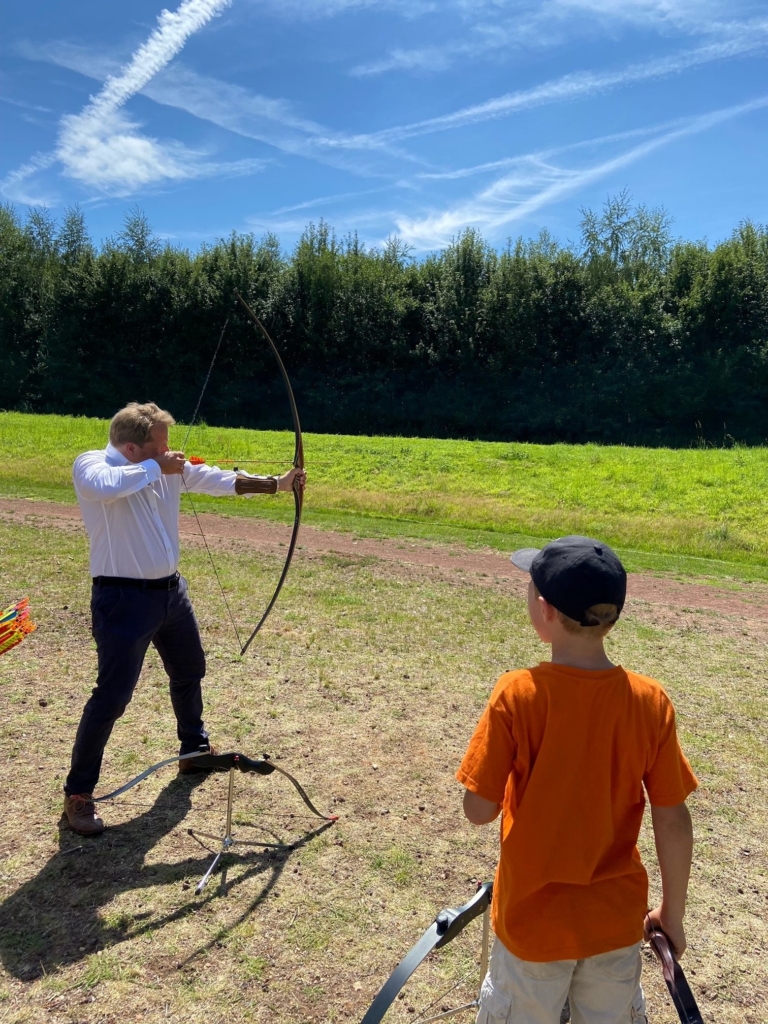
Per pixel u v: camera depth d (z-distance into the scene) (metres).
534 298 40.69
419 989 2.49
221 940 2.65
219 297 41.41
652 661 6.18
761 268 39.00
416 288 43.44
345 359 42.81
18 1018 2.28
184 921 2.74
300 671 5.36
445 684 5.27
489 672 5.56
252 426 41.25
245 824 3.38
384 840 3.32
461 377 41.78
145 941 2.63
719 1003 2.53
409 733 4.43
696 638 6.94
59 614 6.25
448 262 43.22
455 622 6.85
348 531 11.88
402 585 8.23
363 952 2.64
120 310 42.75
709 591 9.16
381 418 41.47
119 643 3.08
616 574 1.66
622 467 18.34
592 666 1.70
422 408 41.34
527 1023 1.67
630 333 40.31
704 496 15.55
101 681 3.11
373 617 6.86
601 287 41.62
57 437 21.33
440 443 23.41
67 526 10.35
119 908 2.79
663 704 1.71
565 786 1.65
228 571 8.38
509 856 1.71
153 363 43.12
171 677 3.60
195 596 7.27
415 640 6.23
